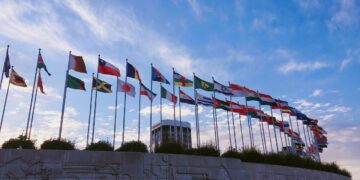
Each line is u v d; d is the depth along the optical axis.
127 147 27.55
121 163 24.00
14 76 31.52
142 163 24.66
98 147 26.42
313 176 37.34
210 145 31.53
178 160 26.14
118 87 33.59
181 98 37.78
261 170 30.97
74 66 30.33
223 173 27.84
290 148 56.09
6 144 24.64
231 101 43.31
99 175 23.09
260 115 46.41
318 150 61.50
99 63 32.59
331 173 41.78
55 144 24.84
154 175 24.80
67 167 22.38
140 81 35.34
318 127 59.56
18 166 21.28
